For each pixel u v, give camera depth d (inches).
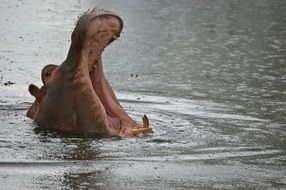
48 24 2198.6
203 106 1169.4
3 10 2500.0
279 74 1518.2
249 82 1414.9
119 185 757.3
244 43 1974.7
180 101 1205.7
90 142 915.4
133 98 1215.6
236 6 2901.1
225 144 933.8
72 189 737.0
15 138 921.5
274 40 2048.5
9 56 1640.0
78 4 2751.0
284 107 1176.2
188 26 2290.8
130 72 1505.9
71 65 952.3
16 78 1376.7
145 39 1993.1
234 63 1653.5
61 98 960.3
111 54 1740.9
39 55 1676.9
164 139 947.3
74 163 824.9
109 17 928.9
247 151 905.5
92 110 944.3
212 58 1717.5
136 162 840.9
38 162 823.1
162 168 823.7
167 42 1955.0
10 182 751.7
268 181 795.4
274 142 952.3
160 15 2527.1
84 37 926.4
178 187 761.0
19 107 1095.6
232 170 828.0
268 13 2699.3
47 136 935.0
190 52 1800.0
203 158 868.6
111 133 949.8
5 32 2014.0
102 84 981.2
